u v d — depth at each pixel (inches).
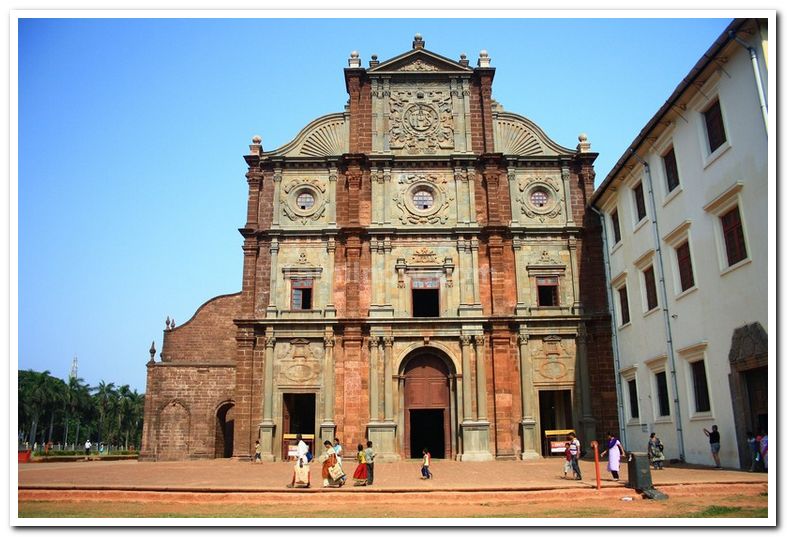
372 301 1480.1
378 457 1368.1
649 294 1282.0
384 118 1609.3
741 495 772.0
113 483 891.4
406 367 1480.1
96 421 4667.8
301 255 1517.0
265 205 1555.1
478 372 1437.0
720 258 986.7
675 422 1141.7
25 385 3880.4
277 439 1408.7
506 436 1396.4
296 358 1451.8
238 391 1428.4
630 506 720.3
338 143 1605.6
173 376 1659.7
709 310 1024.2
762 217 873.5
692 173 1073.5
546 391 1512.1
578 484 848.9
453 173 1577.3
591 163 1583.4
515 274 1509.6
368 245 1525.6
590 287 1507.1
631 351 1358.3
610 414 1419.8
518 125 1625.2
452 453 1424.7
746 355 915.4
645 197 1273.4
